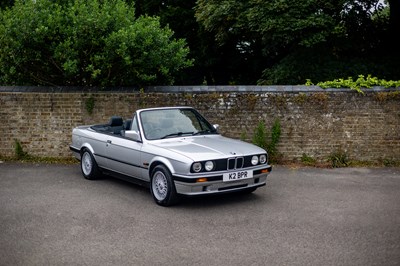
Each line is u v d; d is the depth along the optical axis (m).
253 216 6.96
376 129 11.40
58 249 5.58
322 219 6.77
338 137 11.48
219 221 6.72
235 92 11.69
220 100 11.74
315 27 14.46
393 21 16.75
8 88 12.27
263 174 7.82
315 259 5.19
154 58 12.06
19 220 6.81
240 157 7.54
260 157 7.84
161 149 7.71
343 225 6.45
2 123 12.32
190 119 8.97
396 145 11.41
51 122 12.24
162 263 5.13
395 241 5.75
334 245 5.63
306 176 10.05
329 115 11.45
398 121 11.34
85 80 12.69
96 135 9.58
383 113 11.35
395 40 16.58
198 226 6.48
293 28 14.23
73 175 10.30
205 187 7.29
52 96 12.15
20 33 11.36
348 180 9.62
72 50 11.36
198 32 21.12
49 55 11.99
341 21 15.52
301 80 15.10
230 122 11.75
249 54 21.80
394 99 11.30
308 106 11.47
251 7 15.43
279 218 6.84
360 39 16.34
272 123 11.61
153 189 7.83
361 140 11.45
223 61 22.31
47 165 11.57
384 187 8.95
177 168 7.32
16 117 12.29
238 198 8.12
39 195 8.38
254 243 5.75
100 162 9.45
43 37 11.37
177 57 12.66
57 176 10.18
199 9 17.69
